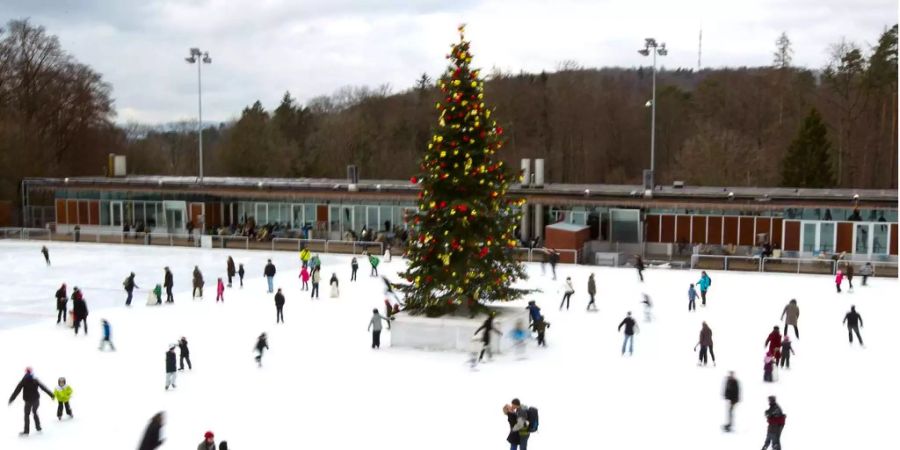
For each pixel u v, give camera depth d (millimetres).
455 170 23766
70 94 75875
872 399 18859
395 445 16203
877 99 76438
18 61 73562
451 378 21000
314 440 16500
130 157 93000
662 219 46625
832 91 79250
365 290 35531
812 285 36250
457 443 16297
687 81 127062
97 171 78312
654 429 17000
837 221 42094
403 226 51344
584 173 98375
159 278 39000
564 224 46281
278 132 100312
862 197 41938
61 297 28141
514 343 24484
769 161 78250
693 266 41875
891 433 16422
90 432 17109
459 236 23781
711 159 75875
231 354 23672
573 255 43969
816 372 21344
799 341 24891
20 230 56938
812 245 42688
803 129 66875
